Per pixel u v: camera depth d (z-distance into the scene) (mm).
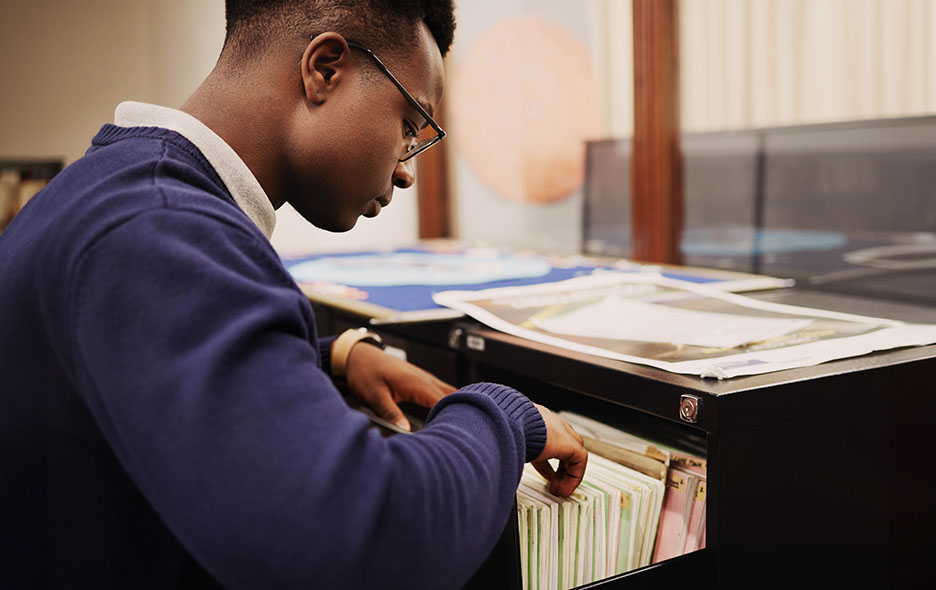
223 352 456
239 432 446
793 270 1732
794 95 2014
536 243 2775
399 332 1183
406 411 1070
